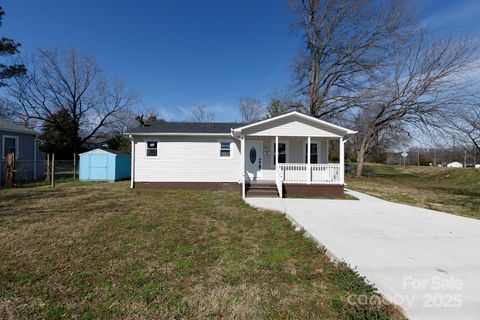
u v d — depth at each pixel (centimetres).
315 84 2225
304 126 1153
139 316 266
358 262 392
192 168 1364
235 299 300
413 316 259
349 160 4744
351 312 269
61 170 2319
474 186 1883
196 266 390
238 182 1362
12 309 273
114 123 3127
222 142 1374
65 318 261
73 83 2748
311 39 2189
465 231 576
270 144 1348
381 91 2036
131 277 349
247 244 496
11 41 1766
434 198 1222
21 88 2497
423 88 1891
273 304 291
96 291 312
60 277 346
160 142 1358
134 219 668
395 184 1931
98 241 491
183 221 662
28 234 526
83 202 895
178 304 288
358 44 2019
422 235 540
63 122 2795
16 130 1566
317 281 346
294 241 515
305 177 1175
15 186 1297
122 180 1684
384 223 644
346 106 2148
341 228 590
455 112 1677
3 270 363
